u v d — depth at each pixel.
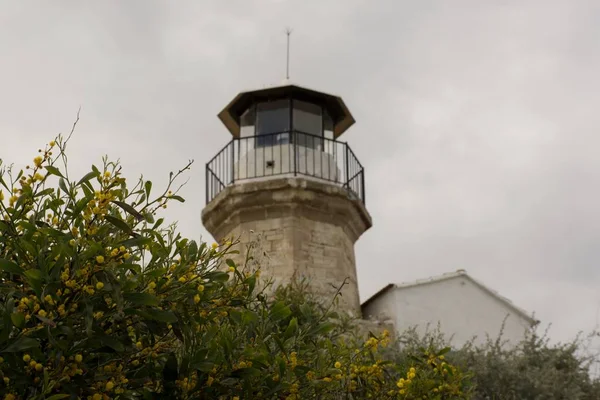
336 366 4.53
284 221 15.22
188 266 3.86
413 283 15.38
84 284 3.31
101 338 3.38
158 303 3.56
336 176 16.81
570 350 11.95
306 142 16.55
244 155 16.78
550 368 11.34
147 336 3.89
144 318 3.68
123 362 3.69
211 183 16.72
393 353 10.30
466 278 16.03
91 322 3.21
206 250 4.01
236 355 3.91
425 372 5.80
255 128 16.83
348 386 5.12
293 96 16.88
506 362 11.26
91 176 3.59
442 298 15.56
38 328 3.19
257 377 4.01
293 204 15.30
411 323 14.96
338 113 17.64
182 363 3.67
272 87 16.52
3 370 3.23
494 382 10.71
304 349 4.55
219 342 3.81
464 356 11.24
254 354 3.91
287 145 16.31
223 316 4.14
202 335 3.96
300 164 16.11
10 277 3.50
